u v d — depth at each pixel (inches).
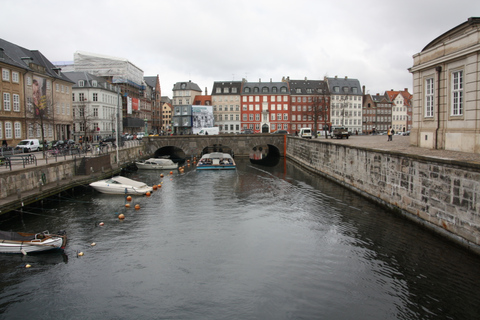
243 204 1092.5
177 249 723.4
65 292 558.9
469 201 597.9
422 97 1085.8
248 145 2746.1
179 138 2642.7
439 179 684.7
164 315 494.0
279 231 822.5
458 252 624.4
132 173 1840.6
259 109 4288.9
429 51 1029.2
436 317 474.0
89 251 717.9
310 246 725.9
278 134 2778.1
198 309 506.6
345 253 684.1
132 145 2279.8
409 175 805.9
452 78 931.3
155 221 917.8
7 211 880.9
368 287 555.8
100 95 3011.8
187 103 4414.4
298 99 4333.2
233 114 4293.8
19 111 1963.6
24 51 2242.9
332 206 1024.9
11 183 970.1
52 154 1491.1
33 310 511.2
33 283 587.8
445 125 969.5
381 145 1294.3
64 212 1007.0
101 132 3019.2
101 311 506.9
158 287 569.9
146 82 4864.7
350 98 4495.6
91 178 1371.8
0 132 1792.6
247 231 828.0
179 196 1227.2
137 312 502.6
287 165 2207.2
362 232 787.4
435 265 607.8
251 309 502.9
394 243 706.8
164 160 2006.6
